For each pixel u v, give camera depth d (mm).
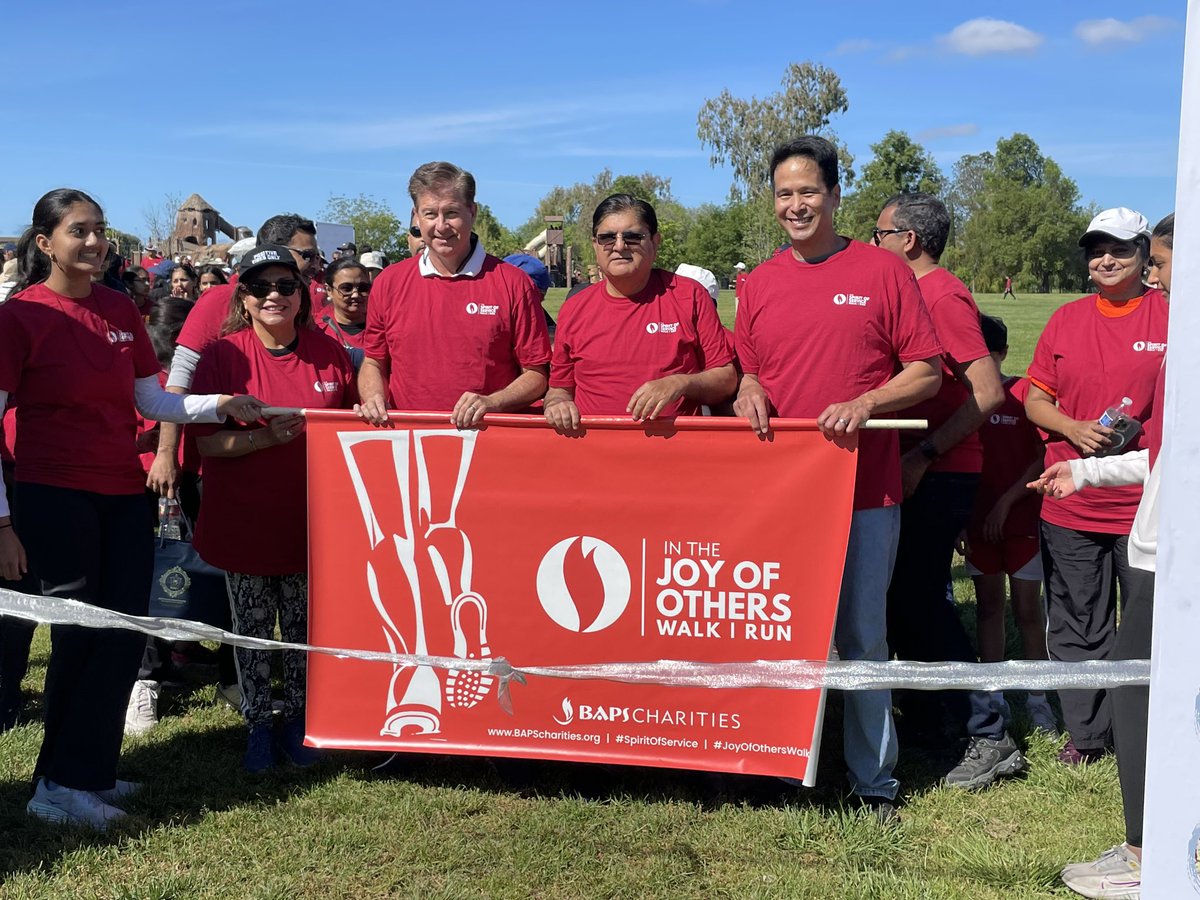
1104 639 4254
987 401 4023
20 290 3756
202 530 4266
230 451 4074
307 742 3971
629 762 3777
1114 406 4195
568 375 4098
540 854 3516
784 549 3584
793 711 3656
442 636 3854
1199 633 2018
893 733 3844
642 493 3668
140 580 3828
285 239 6074
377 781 4102
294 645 3646
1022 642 5238
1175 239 1959
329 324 5691
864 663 3264
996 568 4816
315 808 3871
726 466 3605
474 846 3580
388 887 3338
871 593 3736
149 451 5129
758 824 3738
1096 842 3607
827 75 76125
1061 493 3354
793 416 3756
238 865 3459
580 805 3869
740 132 76688
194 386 4262
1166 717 2062
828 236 3770
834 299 3686
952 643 4328
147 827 3707
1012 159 121625
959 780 4066
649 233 3852
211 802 3947
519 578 3779
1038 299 63656
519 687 3820
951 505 4270
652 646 3709
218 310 4785
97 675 3729
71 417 3689
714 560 3635
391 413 3799
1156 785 2086
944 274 4254
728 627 3645
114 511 3809
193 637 3559
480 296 4062
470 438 3768
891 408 3572
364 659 3676
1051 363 4379
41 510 3666
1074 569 4266
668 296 3963
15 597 3477
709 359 3967
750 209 62219
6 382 3561
